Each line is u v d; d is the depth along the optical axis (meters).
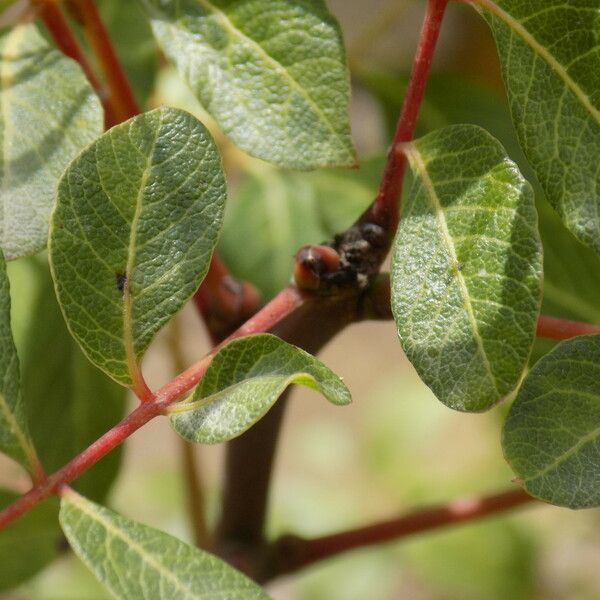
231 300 0.38
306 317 0.34
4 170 0.32
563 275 0.41
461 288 0.30
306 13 0.33
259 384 0.29
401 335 0.30
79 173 0.31
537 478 0.30
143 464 1.01
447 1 0.32
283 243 0.43
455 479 0.68
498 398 0.30
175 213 0.31
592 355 0.30
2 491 0.38
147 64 0.42
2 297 0.31
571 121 0.31
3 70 0.33
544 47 0.32
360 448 0.74
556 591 0.67
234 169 0.48
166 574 0.30
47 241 0.31
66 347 0.42
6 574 0.40
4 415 0.31
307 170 0.32
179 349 0.50
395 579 0.71
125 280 0.31
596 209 0.31
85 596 0.59
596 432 0.30
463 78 0.45
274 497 0.69
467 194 0.31
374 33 0.49
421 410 0.70
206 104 0.33
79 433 0.42
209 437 0.30
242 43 0.33
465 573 0.64
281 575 0.40
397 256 0.31
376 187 0.44
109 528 0.30
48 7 0.35
